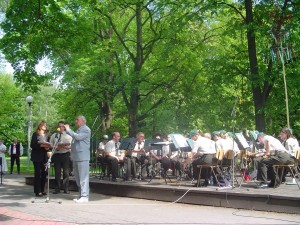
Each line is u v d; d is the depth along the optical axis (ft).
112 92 80.02
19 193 40.09
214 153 33.88
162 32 73.82
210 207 31.14
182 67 77.30
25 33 50.03
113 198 36.50
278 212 28.27
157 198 34.94
